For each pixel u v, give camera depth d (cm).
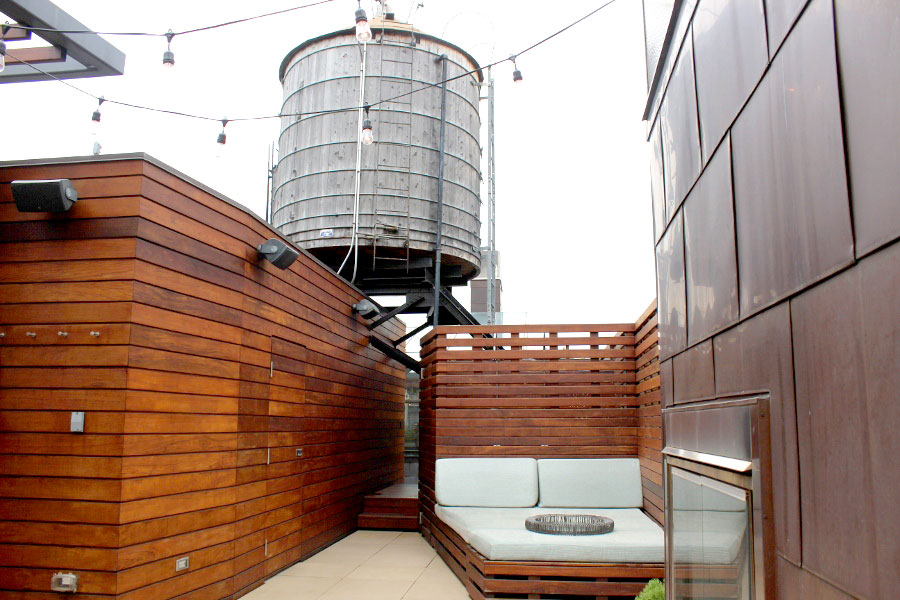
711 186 244
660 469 671
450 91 1177
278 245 620
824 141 143
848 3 130
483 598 551
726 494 222
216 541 549
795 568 166
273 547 665
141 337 468
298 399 734
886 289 117
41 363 464
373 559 757
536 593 543
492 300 1155
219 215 566
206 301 545
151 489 473
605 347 843
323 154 1123
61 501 449
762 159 186
